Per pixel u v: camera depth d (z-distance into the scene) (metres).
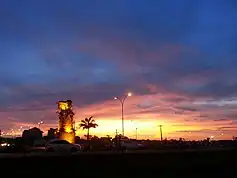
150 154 11.88
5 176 10.19
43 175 10.56
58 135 86.50
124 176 11.37
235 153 12.95
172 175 11.88
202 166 12.31
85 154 11.23
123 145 45.12
